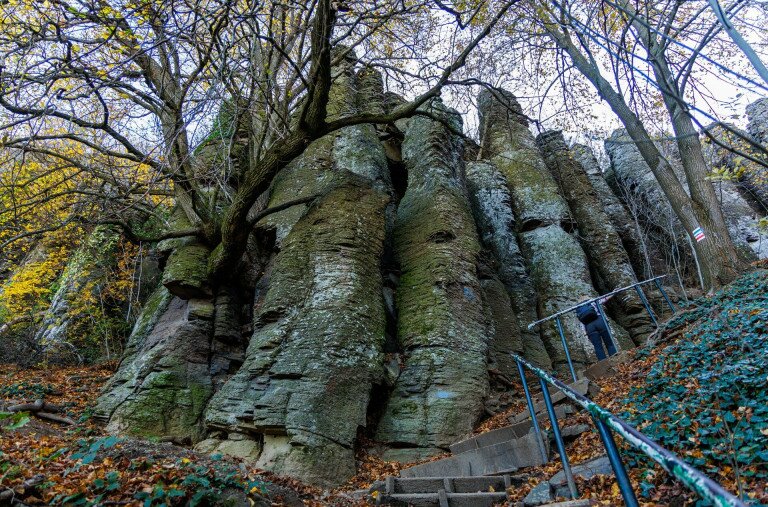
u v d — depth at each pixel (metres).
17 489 3.37
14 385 9.09
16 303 14.97
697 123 3.38
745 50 2.53
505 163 19.66
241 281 10.94
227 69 7.61
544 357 12.53
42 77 6.77
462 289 10.60
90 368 12.34
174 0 6.71
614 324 14.51
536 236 16.39
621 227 20.23
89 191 10.06
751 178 20.55
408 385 8.89
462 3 9.39
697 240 10.66
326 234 10.01
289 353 8.20
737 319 6.78
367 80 17.89
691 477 1.61
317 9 8.63
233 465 5.89
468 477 5.60
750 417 4.12
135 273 15.34
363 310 9.04
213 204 11.08
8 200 10.00
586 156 23.23
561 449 4.34
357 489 6.50
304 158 13.52
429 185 12.96
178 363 9.04
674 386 5.49
